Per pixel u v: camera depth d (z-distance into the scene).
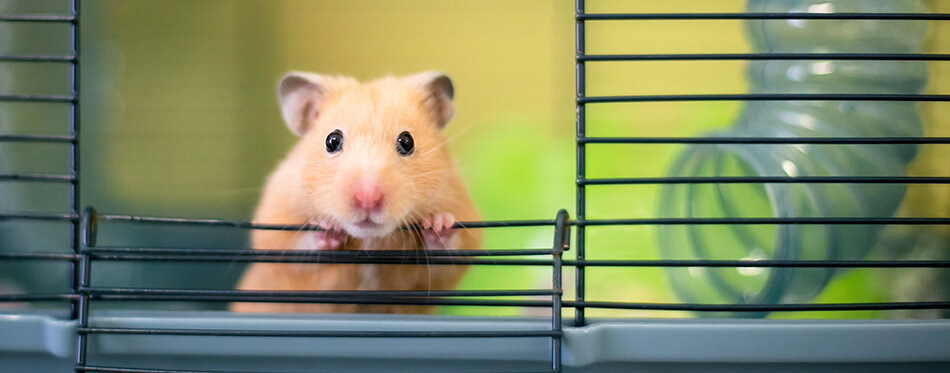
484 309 0.65
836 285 0.55
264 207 0.55
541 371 0.45
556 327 0.44
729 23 0.75
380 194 0.49
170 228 0.78
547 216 0.70
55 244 0.76
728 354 0.45
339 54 0.81
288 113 0.55
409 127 0.53
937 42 0.56
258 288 0.56
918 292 0.55
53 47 0.79
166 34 0.81
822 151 0.55
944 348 0.45
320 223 0.52
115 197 0.80
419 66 0.80
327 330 0.45
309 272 0.54
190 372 0.44
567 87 0.78
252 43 0.81
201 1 0.81
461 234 0.54
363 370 0.46
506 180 0.73
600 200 0.70
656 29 0.76
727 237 0.58
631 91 0.76
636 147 0.72
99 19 0.80
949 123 0.58
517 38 0.79
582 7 0.45
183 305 0.69
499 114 0.78
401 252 0.47
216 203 0.80
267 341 0.46
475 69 0.79
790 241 0.54
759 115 0.57
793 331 0.45
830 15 0.45
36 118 0.79
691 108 0.74
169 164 0.81
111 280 0.71
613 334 0.45
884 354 0.45
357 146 0.52
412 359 0.46
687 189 0.59
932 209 0.55
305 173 0.52
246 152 0.81
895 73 0.55
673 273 0.60
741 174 0.58
